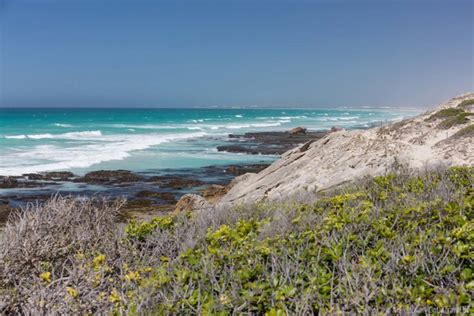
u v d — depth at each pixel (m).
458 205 4.89
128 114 139.38
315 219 5.06
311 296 3.27
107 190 23.23
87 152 36.03
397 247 3.99
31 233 4.53
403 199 5.67
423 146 14.76
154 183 25.30
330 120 108.75
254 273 3.82
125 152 37.03
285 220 5.12
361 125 81.38
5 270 3.98
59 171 27.61
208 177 27.88
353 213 4.88
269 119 117.56
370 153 15.14
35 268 4.16
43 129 61.94
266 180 17.69
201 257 4.19
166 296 3.55
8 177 24.77
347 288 3.41
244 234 4.90
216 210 6.57
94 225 5.29
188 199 14.83
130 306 3.32
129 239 5.18
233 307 3.37
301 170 16.30
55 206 5.25
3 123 73.94
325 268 3.87
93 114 132.62
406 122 18.28
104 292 3.71
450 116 17.61
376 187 6.74
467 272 3.42
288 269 3.68
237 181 21.55
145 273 4.25
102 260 4.05
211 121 101.88
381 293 3.28
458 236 3.93
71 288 3.50
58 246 4.58
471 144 13.11
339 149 16.86
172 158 35.53
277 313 3.07
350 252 4.11
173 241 5.09
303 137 55.97
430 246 3.89
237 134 61.22
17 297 3.66
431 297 3.25
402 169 8.20
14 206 18.88
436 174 7.46
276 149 42.50
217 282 3.76
